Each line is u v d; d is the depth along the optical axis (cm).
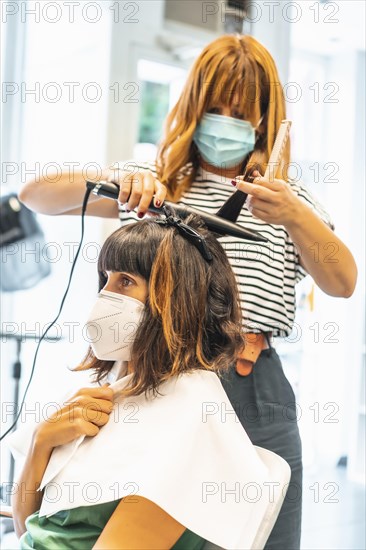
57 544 98
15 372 241
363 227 324
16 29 281
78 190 149
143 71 276
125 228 109
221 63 137
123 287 107
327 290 139
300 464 138
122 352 108
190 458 97
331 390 329
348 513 278
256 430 131
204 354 109
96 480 98
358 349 309
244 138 140
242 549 93
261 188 122
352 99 327
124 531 92
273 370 136
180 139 140
